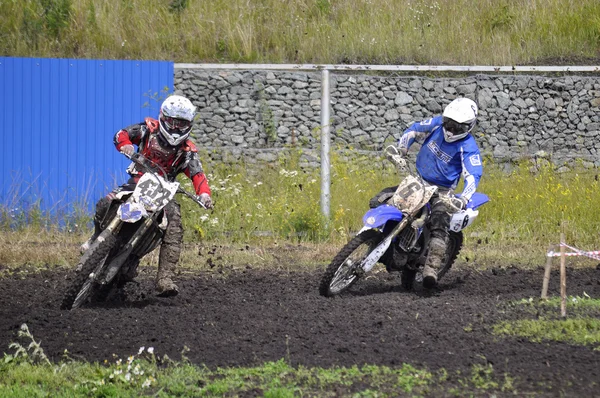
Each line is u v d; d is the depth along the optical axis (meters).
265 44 47.12
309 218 32.53
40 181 35.50
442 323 17.97
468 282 24.17
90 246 18.72
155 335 16.77
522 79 42.69
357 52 46.12
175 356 15.36
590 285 23.52
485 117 42.47
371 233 21.17
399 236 21.55
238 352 15.59
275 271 25.84
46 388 13.70
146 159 19.48
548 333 17.08
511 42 48.69
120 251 18.62
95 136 36.03
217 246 29.80
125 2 48.06
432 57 46.59
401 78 41.88
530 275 25.25
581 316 18.62
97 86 36.00
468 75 43.66
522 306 19.80
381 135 41.69
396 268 21.91
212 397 13.15
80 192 35.66
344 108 41.44
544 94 42.75
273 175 38.06
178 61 45.09
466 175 21.44
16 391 13.30
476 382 13.80
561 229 32.12
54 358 15.32
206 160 39.25
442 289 23.19
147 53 45.09
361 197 35.12
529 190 36.25
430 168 22.19
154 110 36.50
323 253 28.78
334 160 37.81
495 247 30.72
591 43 49.12
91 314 18.27
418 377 14.02
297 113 41.16
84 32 45.59
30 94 35.53
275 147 40.88
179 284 23.25
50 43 44.78
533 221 33.59
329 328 17.52
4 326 17.41
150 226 19.02
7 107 35.41
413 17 49.88
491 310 19.30
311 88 41.22
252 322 17.95
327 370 14.45
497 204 34.75
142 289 22.14
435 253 21.11
